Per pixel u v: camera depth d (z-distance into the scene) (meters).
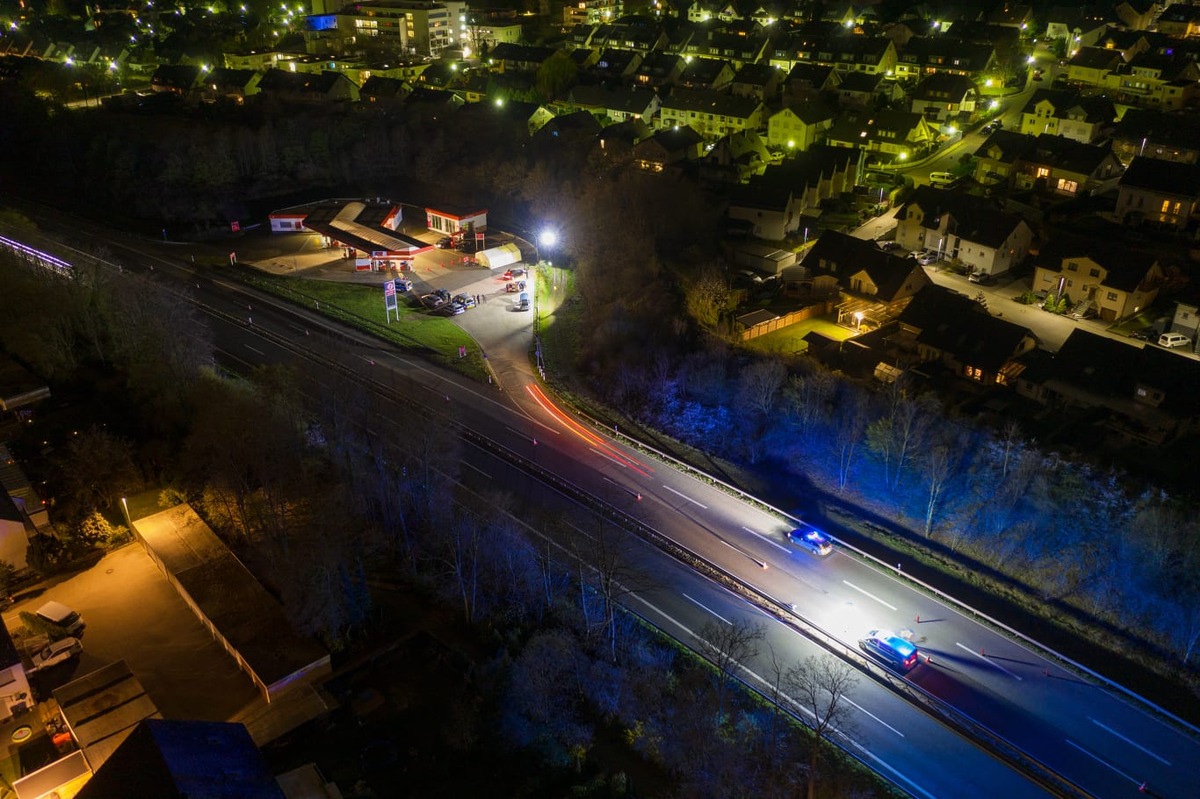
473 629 59.59
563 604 60.97
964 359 87.31
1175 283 101.56
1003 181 134.12
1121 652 57.38
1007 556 65.06
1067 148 130.12
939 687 54.88
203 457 68.62
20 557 63.91
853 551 66.94
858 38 184.00
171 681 55.00
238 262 123.94
